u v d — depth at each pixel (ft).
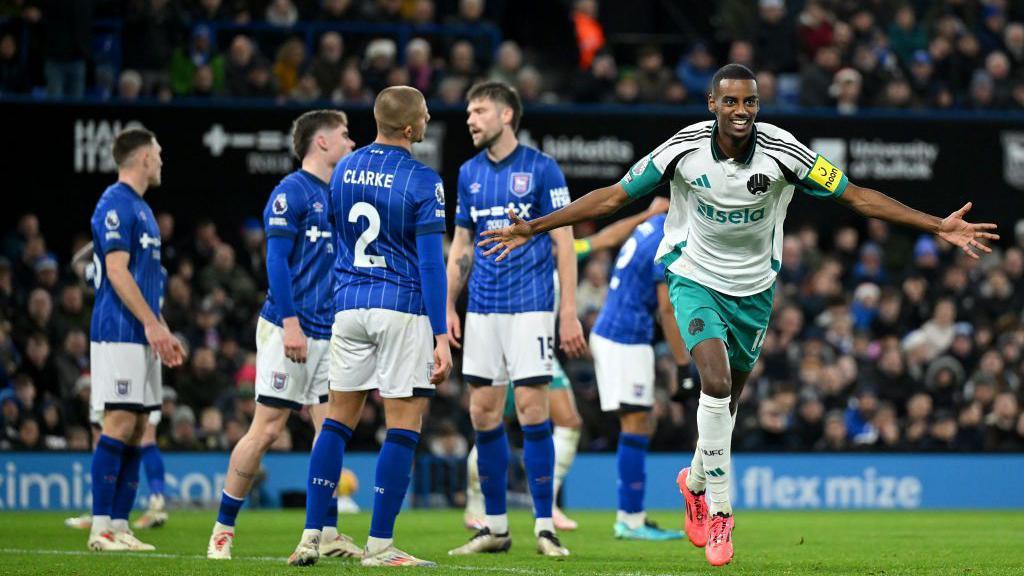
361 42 107.76
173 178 94.07
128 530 49.49
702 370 36.94
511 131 47.21
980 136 101.40
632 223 56.18
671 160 36.78
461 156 95.86
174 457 82.38
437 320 37.93
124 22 101.71
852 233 107.65
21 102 92.32
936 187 101.04
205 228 94.99
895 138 100.73
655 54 109.09
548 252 46.52
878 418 92.73
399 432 38.52
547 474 45.09
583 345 46.06
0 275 89.51
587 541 53.01
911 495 89.86
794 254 103.65
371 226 38.58
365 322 38.42
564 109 96.89
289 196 42.70
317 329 44.04
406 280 38.60
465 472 87.40
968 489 90.38
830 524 68.54
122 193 48.03
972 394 95.35
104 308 48.03
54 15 96.58
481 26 109.81
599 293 97.19
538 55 123.44
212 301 93.40
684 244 38.47
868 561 43.04
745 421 90.43
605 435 89.71
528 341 45.44
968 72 113.19
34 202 92.84
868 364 96.63
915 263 105.81
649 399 54.80
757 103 35.68
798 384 94.53
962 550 49.08
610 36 126.72
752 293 38.37
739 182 36.40
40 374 85.81
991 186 101.40
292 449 86.63
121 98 94.12
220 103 94.38
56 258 94.38
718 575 36.65
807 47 111.24
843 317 99.71
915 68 112.06
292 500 82.38
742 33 121.19
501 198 46.50
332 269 44.32
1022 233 109.70
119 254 47.14
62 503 80.59
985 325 101.19
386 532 38.45
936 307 101.35
